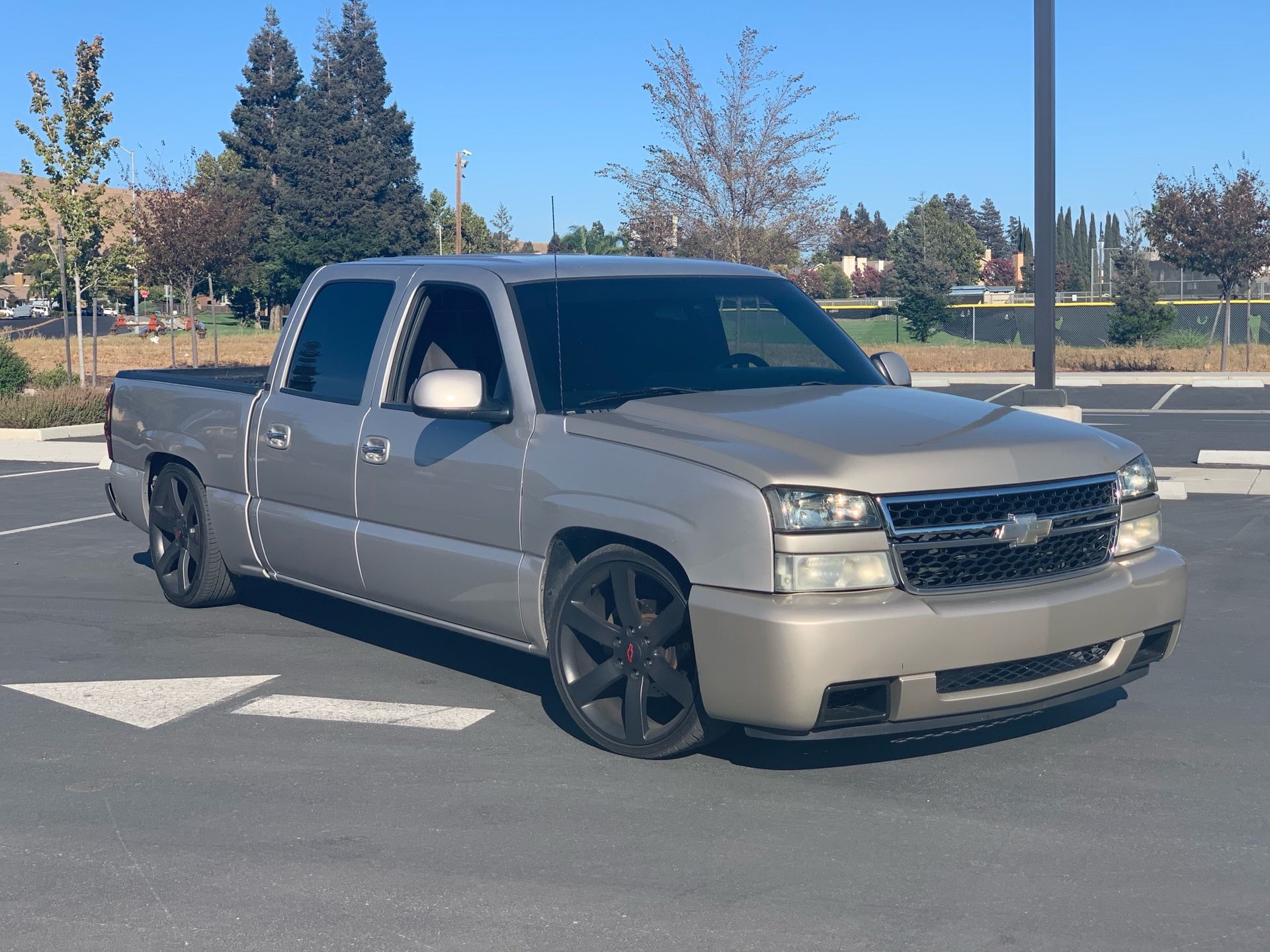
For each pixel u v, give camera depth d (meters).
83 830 4.41
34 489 13.32
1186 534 10.02
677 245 28.16
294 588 8.44
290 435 6.57
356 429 6.16
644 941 3.56
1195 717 5.55
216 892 3.91
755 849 4.19
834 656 4.31
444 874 4.02
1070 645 4.66
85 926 3.70
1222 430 19.20
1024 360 39.59
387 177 85.44
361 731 5.46
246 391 7.02
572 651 5.21
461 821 4.45
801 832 4.32
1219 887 3.88
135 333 66.38
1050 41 13.84
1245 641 6.88
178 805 4.63
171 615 7.66
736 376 5.65
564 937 3.60
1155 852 4.14
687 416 5.04
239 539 7.08
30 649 6.91
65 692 6.08
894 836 4.29
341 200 83.50
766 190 27.41
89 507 12.04
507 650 6.82
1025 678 4.69
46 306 83.62
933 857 4.12
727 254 27.31
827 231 27.88
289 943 3.58
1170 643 5.14
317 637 7.12
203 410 7.31
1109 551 4.95
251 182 88.44
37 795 4.75
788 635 4.32
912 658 4.38
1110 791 4.68
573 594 5.12
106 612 7.75
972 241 130.62
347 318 6.51
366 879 3.99
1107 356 39.41
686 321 5.87
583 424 5.14
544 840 4.28
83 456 15.95
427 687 6.11
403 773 4.94
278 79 91.62
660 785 4.78
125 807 4.62
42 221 27.14
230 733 5.46
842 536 4.43
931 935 3.59
